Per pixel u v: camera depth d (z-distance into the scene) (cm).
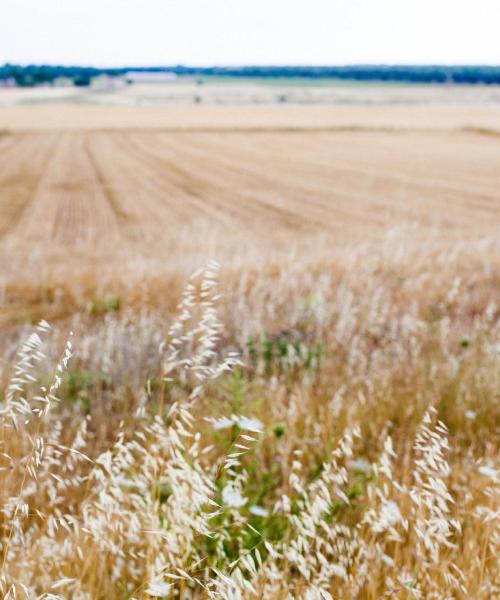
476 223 2892
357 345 584
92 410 448
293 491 288
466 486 303
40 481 283
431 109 15312
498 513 224
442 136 8856
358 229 2789
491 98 19688
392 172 5184
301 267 1120
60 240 2670
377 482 270
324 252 1529
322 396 448
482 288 962
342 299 743
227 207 3591
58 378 197
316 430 362
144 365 551
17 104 16475
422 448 202
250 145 7538
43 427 369
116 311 1014
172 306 962
